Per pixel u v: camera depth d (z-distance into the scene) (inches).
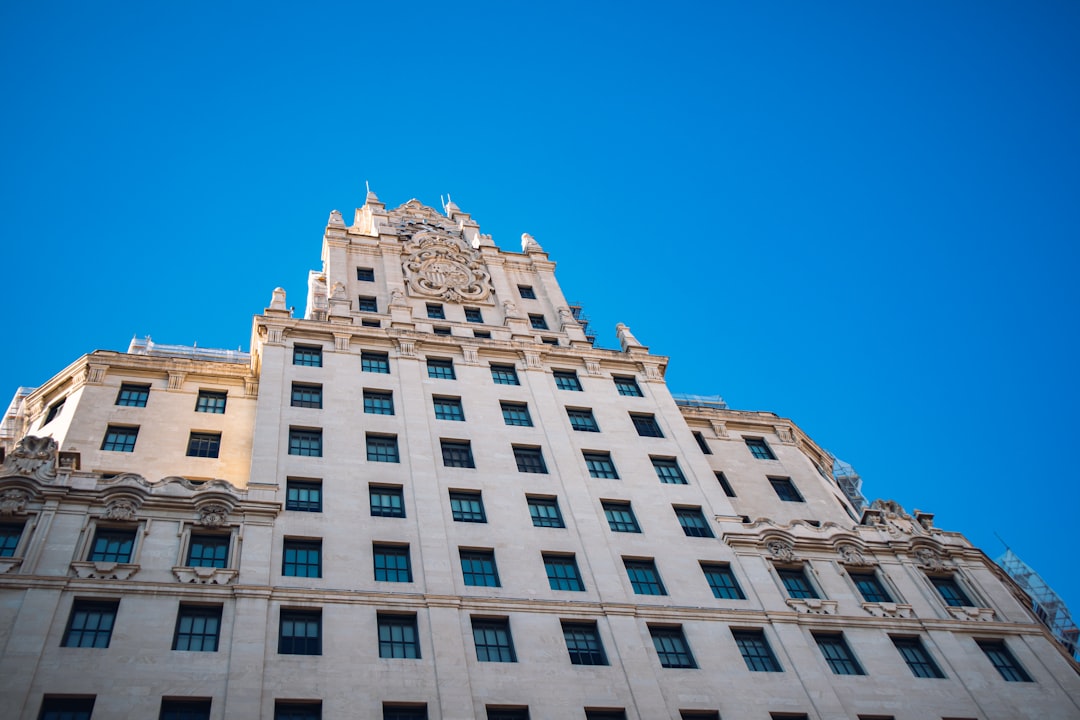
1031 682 1679.4
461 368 2086.6
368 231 2851.9
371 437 1818.4
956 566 1929.1
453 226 2856.8
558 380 2175.2
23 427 2028.8
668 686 1473.9
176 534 1488.7
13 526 1446.9
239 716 1242.0
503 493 1769.2
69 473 1525.6
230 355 2283.5
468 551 1631.4
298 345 2020.2
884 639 1699.1
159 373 2007.9
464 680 1378.0
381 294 2359.7
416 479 1731.1
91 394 1916.8
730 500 2084.2
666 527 1812.3
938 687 1619.1
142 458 1798.7
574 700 1405.0
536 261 2655.0
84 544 1432.1
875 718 1534.2
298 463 1697.8
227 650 1325.0
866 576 1868.8
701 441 2272.4
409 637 1443.2
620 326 2425.0
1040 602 2342.5
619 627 1551.4
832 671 1609.3
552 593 1588.3
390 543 1585.9
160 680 1261.1
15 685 1203.9
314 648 1380.4
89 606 1348.4
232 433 1910.7
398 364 2030.0
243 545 1498.5
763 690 1515.7
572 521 1750.7
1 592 1317.7
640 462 1968.5
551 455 1907.0
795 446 2342.5
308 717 1286.9
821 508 2129.7
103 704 1213.1
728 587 1729.8
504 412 2009.1
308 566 1510.8
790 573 1819.6
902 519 2022.6
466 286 2466.8
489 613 1505.9
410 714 1326.3
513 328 2321.6
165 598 1379.2
